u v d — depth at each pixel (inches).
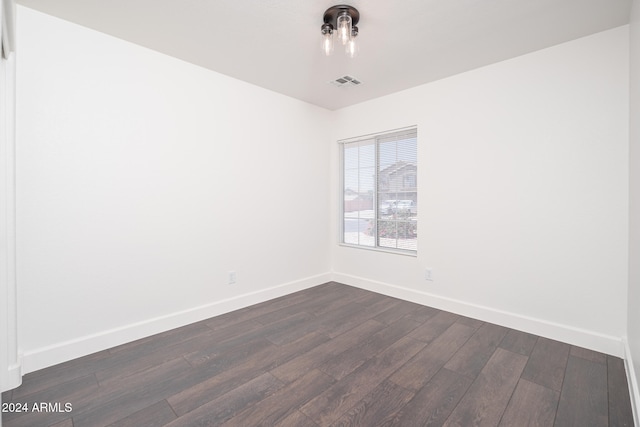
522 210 100.3
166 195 101.7
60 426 59.0
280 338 96.3
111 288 91.0
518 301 101.8
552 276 95.2
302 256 147.4
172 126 102.5
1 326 69.2
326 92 133.3
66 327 83.4
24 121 76.6
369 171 149.1
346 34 74.9
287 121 138.3
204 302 112.0
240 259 122.6
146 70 96.5
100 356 85.2
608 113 85.4
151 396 68.2
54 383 72.7
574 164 90.8
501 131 104.2
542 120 96.1
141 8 76.5
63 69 81.9
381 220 145.4
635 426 58.4
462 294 114.8
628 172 82.7
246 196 123.9
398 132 136.6
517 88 100.7
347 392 69.6
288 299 133.4
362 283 148.6
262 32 87.0
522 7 75.1
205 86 110.3
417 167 126.6
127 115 93.0
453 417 61.7
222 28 85.2
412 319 111.0
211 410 63.7
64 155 82.5
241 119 121.3
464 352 87.1
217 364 81.4
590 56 87.8
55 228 81.5
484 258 109.0
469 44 92.7
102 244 89.2
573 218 91.3
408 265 131.1
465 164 112.8
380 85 125.1
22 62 76.2
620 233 84.1
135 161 94.9
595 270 88.0
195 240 109.1
